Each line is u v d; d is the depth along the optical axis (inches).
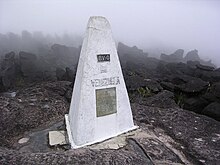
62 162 51.5
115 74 70.1
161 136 80.2
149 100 121.3
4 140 74.9
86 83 65.0
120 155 58.0
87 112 65.4
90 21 65.3
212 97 129.0
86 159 53.6
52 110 100.3
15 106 95.0
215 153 69.8
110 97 69.4
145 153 62.4
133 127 76.9
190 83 145.1
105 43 67.2
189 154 69.4
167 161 60.6
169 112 102.6
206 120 96.3
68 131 72.9
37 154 55.3
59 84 134.8
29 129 83.9
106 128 69.6
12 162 50.8
